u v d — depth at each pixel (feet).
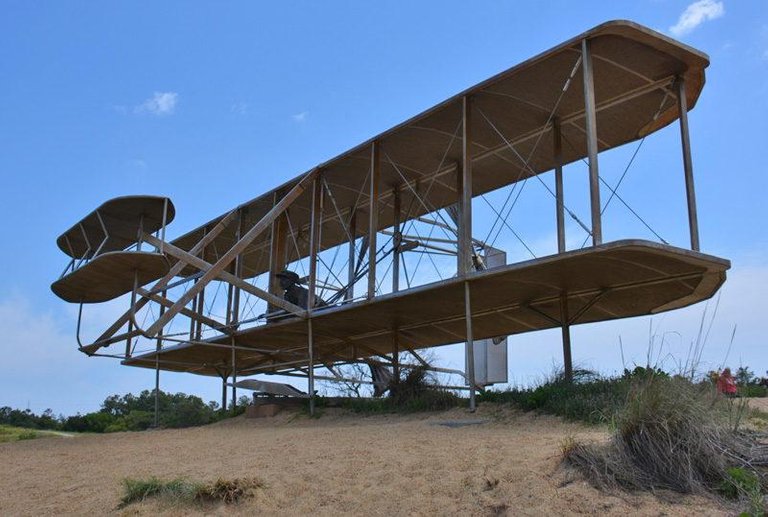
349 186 60.18
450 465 24.45
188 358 72.69
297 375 71.67
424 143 51.83
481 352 72.33
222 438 42.39
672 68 41.19
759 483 19.84
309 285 55.52
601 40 38.73
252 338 62.54
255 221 65.82
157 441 44.27
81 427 103.71
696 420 21.70
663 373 24.00
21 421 116.16
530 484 21.09
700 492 19.80
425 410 46.16
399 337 62.44
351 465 26.55
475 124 48.93
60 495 28.84
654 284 44.01
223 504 23.54
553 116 47.85
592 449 22.02
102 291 56.03
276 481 25.53
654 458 20.89
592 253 36.04
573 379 41.65
